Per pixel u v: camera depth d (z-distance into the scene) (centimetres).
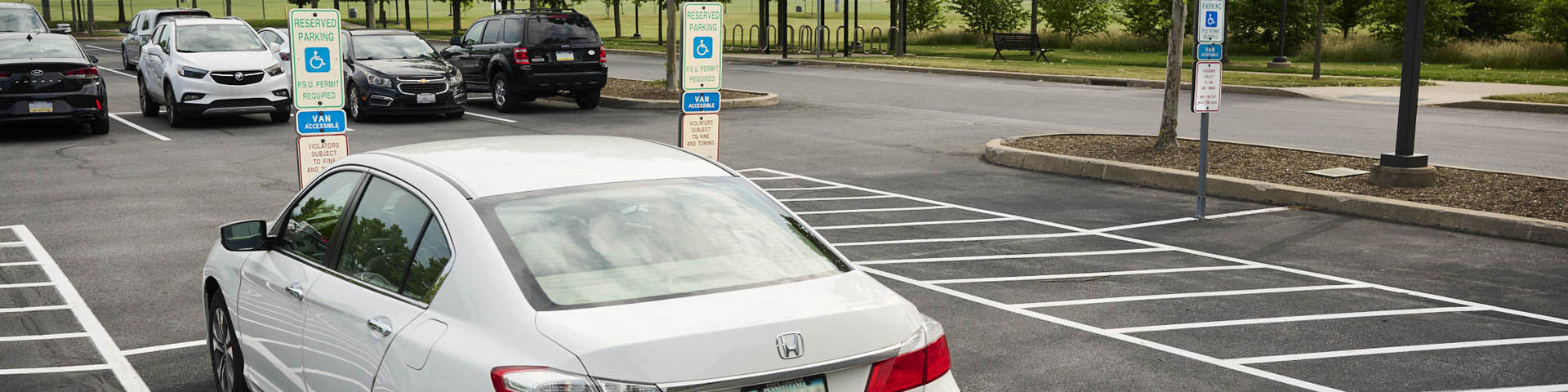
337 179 466
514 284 343
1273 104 2280
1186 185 1223
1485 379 593
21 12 2425
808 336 335
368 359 376
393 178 421
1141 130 1798
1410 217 1032
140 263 865
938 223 1046
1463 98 2298
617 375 314
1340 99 2342
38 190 1209
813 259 389
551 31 2095
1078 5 4962
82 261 872
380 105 1916
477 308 344
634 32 7344
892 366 351
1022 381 589
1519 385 582
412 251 386
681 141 970
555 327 326
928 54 4288
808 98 2392
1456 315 718
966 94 2519
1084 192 1218
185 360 621
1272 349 648
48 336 666
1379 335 675
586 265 358
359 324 386
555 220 377
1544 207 1018
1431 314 721
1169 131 1411
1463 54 3891
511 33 2102
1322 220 1051
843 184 1282
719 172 442
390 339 365
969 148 1596
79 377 589
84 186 1240
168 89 1830
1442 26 3944
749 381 326
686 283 355
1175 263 875
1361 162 1315
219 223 1033
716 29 966
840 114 2061
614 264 361
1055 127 1844
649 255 369
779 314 336
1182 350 645
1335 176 1211
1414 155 1145
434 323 354
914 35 5725
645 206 399
